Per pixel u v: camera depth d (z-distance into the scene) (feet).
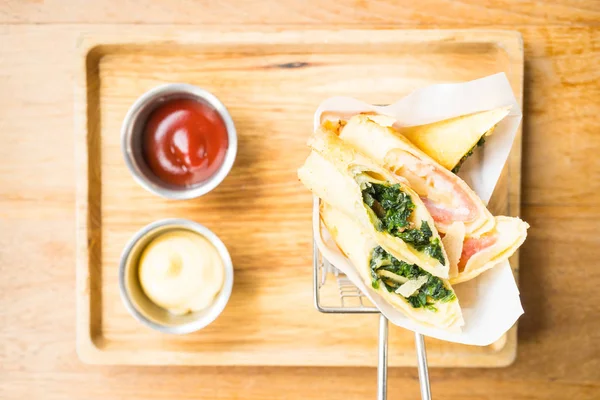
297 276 1.47
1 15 1.47
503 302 1.32
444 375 1.53
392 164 1.31
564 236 1.51
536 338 1.52
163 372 1.52
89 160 1.45
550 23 1.49
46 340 1.50
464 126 1.31
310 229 1.47
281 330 1.47
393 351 1.47
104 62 1.46
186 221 1.36
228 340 1.47
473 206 1.32
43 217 1.49
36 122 1.48
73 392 1.51
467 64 1.47
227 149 1.38
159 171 1.39
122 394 1.51
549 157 1.50
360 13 1.48
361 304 1.41
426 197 1.33
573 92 1.49
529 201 1.50
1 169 1.49
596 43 1.49
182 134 1.38
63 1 1.47
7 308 1.50
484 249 1.32
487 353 1.47
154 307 1.41
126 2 1.47
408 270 1.30
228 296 1.36
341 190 1.26
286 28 1.48
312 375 1.51
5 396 1.50
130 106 1.46
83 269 1.45
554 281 1.51
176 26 1.47
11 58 1.48
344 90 1.46
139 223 1.47
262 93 1.46
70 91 1.48
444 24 1.48
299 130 1.46
